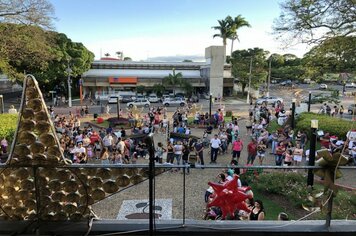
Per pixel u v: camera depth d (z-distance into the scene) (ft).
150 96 156.76
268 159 52.54
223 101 155.33
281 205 31.14
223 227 10.31
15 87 182.60
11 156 9.73
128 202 32.45
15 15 80.59
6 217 10.27
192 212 30.55
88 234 10.10
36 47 87.04
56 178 10.03
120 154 46.62
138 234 10.22
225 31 183.62
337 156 9.57
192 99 158.51
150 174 9.02
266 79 187.83
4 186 9.99
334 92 105.40
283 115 81.20
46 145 9.69
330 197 9.98
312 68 70.44
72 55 144.97
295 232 10.05
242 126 85.20
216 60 166.91
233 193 10.81
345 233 10.02
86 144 51.26
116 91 175.83
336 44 64.39
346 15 61.82
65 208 10.27
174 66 190.90
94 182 10.14
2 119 62.90
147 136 8.97
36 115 9.52
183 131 64.03
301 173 37.50
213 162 49.78
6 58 85.15
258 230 10.14
